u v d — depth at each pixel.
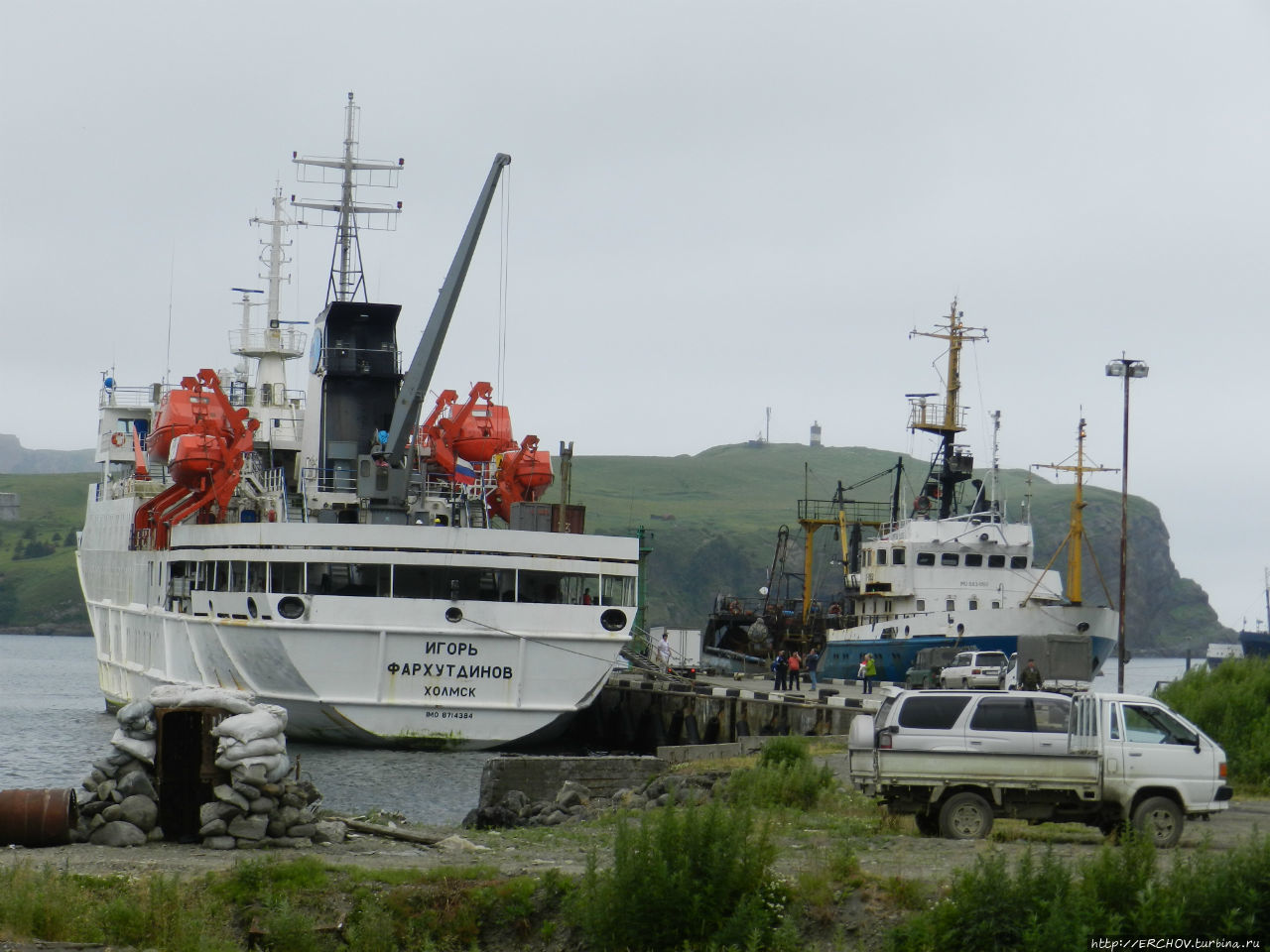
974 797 32.62
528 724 63.81
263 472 81.06
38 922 25.17
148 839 32.91
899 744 33.12
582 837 37.00
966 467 114.56
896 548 106.56
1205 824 35.78
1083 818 32.66
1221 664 57.78
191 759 33.53
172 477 77.69
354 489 75.62
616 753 75.75
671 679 93.50
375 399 78.06
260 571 66.19
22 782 62.84
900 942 23.72
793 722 69.00
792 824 35.50
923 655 87.25
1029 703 32.97
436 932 26.08
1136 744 32.25
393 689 62.62
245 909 26.44
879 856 29.92
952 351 113.81
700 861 25.17
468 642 63.00
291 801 33.38
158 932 25.27
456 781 56.72
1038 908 23.11
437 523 75.69
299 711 64.06
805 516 130.88
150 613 82.31
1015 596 105.12
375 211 96.00
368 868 28.67
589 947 25.17
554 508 73.81
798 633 126.19
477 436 77.56
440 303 70.88
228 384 95.12
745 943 23.86
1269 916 22.91
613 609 64.44
